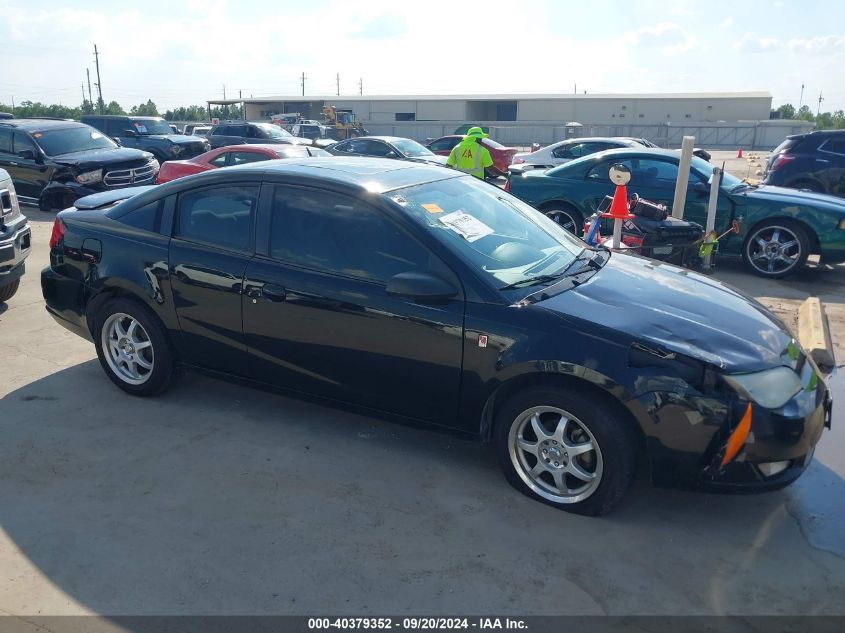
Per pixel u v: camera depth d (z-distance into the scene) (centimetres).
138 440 408
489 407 350
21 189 1266
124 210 453
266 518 333
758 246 816
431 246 355
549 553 309
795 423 306
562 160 1738
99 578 292
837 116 8194
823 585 291
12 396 464
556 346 320
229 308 402
